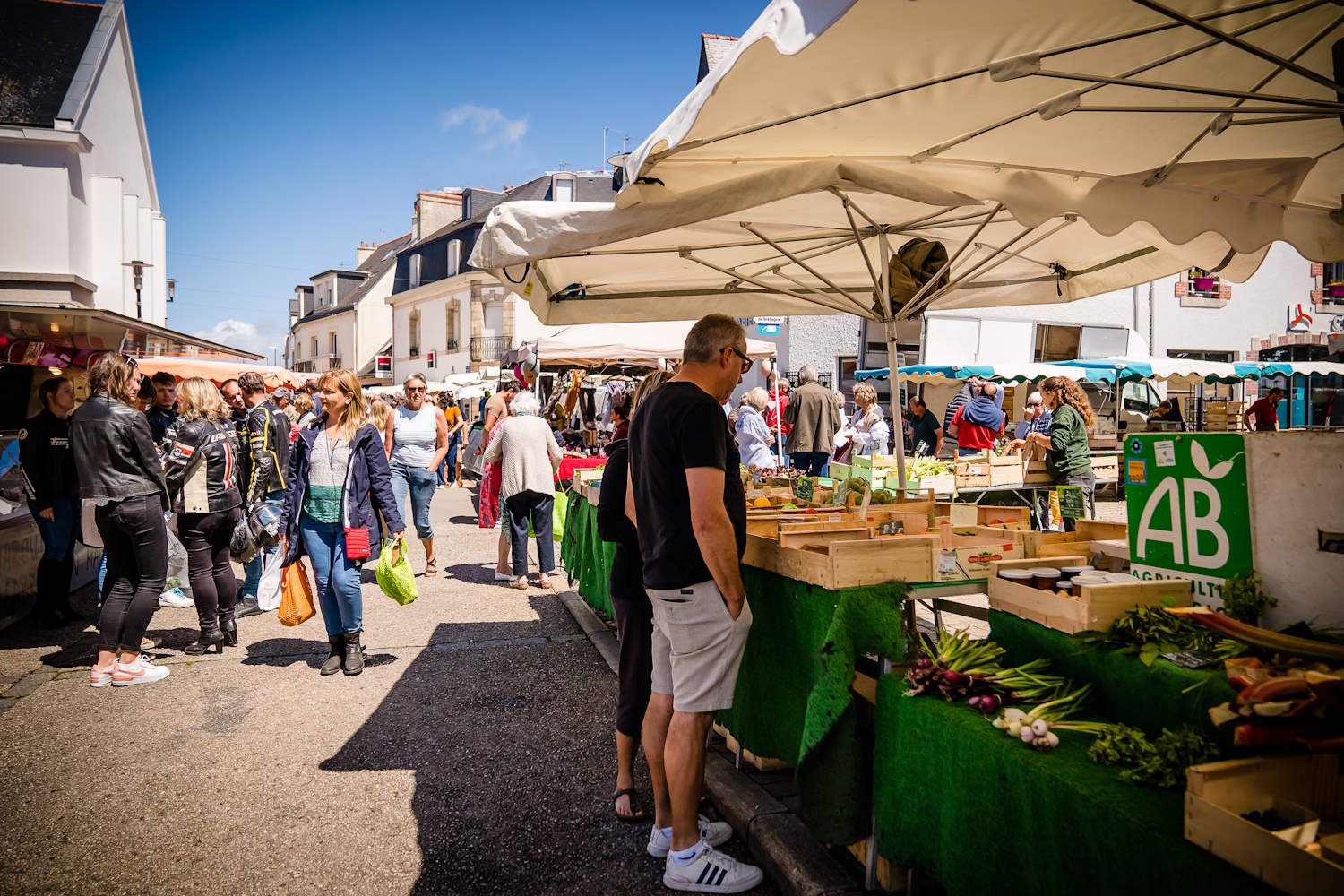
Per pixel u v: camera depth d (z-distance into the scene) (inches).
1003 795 76.9
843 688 97.3
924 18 83.7
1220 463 90.0
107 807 129.8
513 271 165.0
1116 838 63.6
